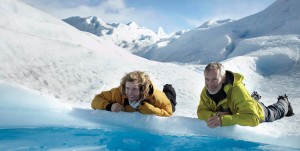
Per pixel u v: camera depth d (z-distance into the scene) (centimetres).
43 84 965
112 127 316
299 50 1944
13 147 242
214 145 292
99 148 257
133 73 331
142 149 264
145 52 5322
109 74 1101
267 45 2330
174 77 1127
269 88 1209
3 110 311
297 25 2814
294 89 1134
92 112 344
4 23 1684
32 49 1212
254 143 293
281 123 536
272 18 3525
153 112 338
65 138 275
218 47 3481
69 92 918
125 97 348
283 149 283
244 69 1667
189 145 284
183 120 327
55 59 1180
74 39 1898
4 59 1053
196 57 3553
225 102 330
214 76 315
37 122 308
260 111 342
